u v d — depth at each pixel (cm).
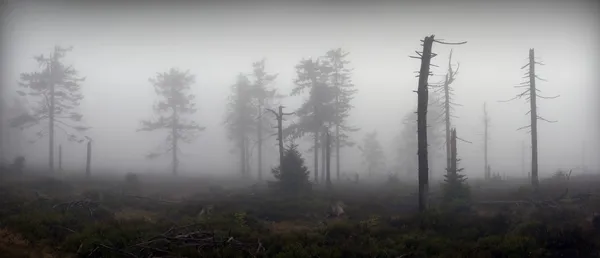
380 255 1049
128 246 1054
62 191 2267
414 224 1391
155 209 1864
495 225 1319
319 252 1038
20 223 1229
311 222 1605
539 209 1563
